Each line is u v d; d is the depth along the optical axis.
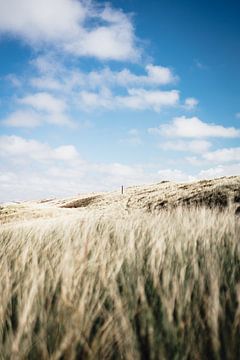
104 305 2.11
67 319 1.81
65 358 1.58
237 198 21.47
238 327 1.73
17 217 37.59
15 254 3.33
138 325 1.88
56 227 5.13
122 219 5.95
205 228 4.25
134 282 2.37
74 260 2.56
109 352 1.62
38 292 2.08
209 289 2.20
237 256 3.10
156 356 1.61
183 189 56.59
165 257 2.88
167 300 1.94
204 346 1.67
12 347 1.56
